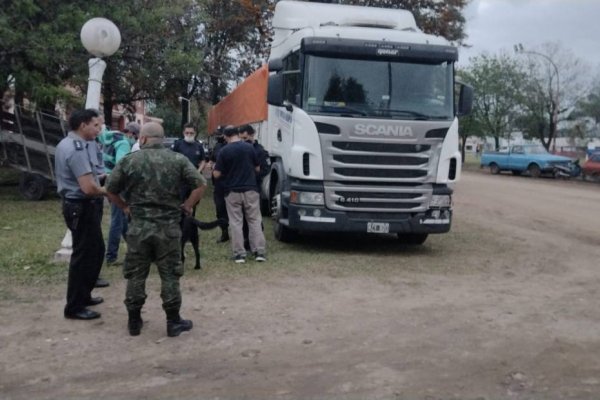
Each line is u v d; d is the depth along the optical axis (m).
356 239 11.21
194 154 10.19
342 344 5.55
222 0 23.97
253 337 5.68
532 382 4.80
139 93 20.70
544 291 7.68
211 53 24.55
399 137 9.09
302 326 6.02
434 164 9.26
